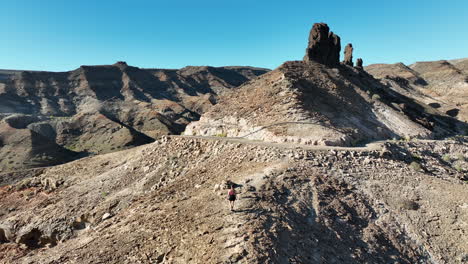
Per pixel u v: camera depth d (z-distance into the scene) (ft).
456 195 70.69
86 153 432.66
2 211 123.54
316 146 96.12
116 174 124.98
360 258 45.65
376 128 143.64
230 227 45.21
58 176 146.41
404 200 66.80
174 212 57.93
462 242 55.62
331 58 245.86
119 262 45.39
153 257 44.09
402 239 54.95
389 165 86.02
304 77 176.04
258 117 130.62
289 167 71.05
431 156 120.98
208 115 158.61
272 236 42.83
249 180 64.69
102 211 93.86
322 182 66.49
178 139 126.31
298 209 53.52
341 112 142.72
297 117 119.65
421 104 295.28
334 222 52.85
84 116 567.59
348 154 86.63
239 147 94.94
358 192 67.31
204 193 64.34
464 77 597.52
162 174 103.91
